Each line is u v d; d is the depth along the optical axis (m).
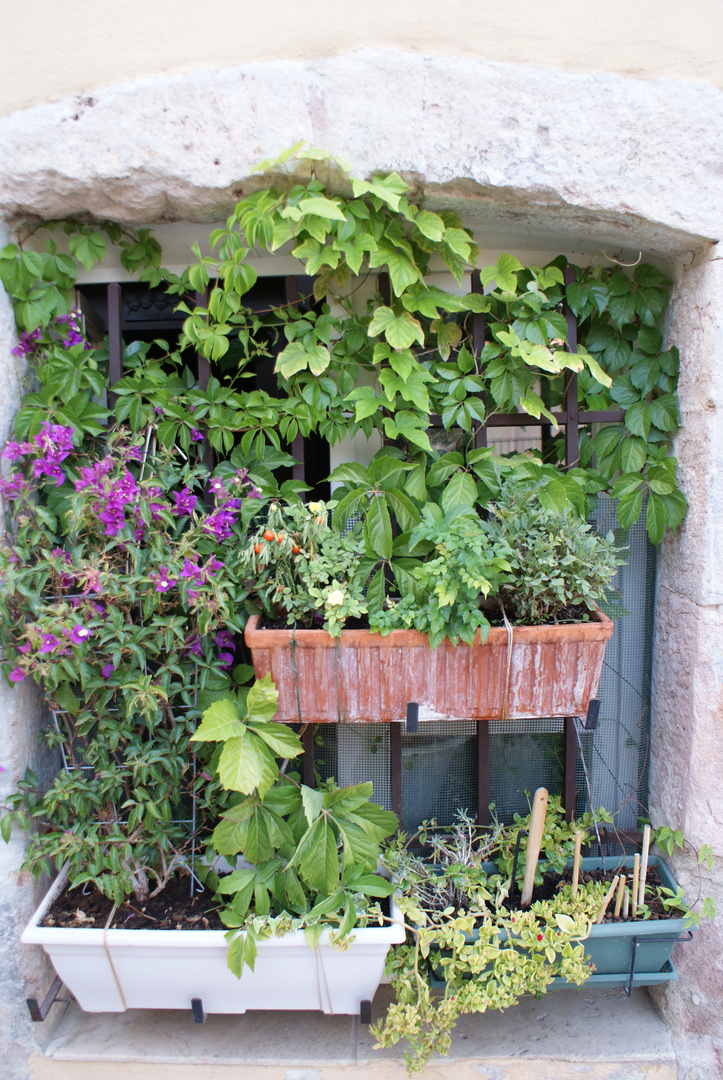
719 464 1.56
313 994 1.56
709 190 1.50
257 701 1.40
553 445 1.80
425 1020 1.49
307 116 1.47
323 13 1.44
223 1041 1.67
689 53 1.46
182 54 1.46
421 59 1.45
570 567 1.44
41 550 1.49
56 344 1.65
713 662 1.60
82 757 1.77
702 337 1.58
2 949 1.60
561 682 1.46
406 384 1.55
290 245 1.71
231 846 1.46
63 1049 1.65
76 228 1.64
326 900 1.46
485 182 1.49
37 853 1.55
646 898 1.67
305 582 1.49
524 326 1.61
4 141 1.48
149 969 1.52
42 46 1.46
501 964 1.47
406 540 1.55
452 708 1.48
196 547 1.58
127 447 1.54
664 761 1.77
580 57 1.46
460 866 1.62
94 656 1.51
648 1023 1.72
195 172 1.49
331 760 1.89
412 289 1.56
